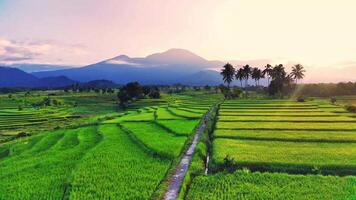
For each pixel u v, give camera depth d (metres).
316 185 28.83
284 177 30.91
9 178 34.09
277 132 52.84
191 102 128.88
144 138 51.62
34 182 32.38
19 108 124.81
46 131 74.38
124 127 65.81
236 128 56.97
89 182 31.12
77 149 48.12
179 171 34.69
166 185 30.39
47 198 27.94
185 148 44.62
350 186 28.45
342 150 40.25
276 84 159.00
